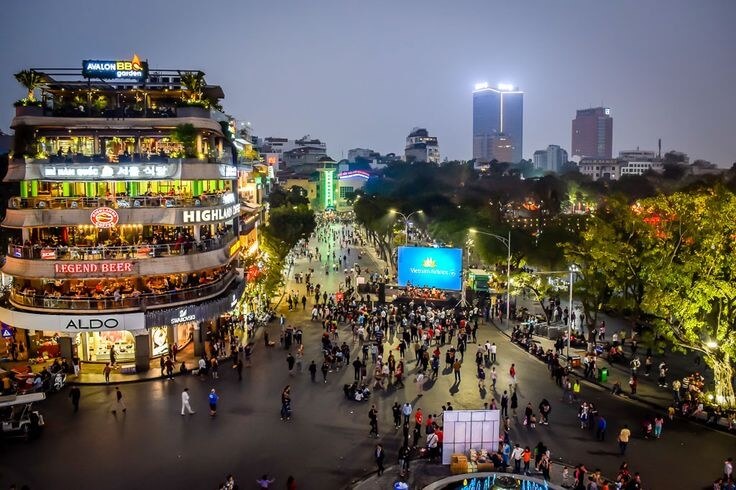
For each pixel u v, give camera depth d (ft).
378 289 246.47
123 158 160.66
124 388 145.07
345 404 136.36
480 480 103.65
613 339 184.03
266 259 236.84
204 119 170.09
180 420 126.72
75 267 151.53
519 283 207.62
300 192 629.92
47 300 152.35
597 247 166.61
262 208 302.66
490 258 240.12
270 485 100.63
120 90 174.70
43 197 159.84
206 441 116.88
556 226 274.77
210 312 166.40
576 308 237.04
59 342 156.87
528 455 107.14
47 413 129.80
